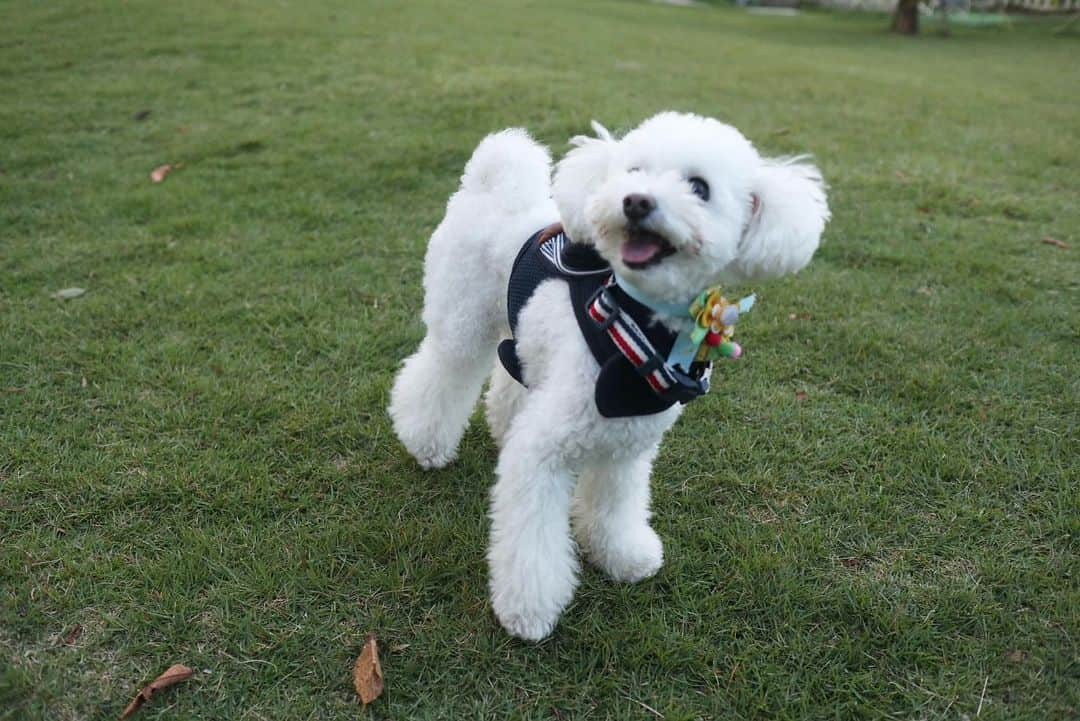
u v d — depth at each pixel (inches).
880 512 31.6
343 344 41.2
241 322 42.6
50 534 29.3
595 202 23.0
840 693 25.3
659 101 84.5
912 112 90.5
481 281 29.8
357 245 51.6
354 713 24.4
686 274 23.0
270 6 127.3
